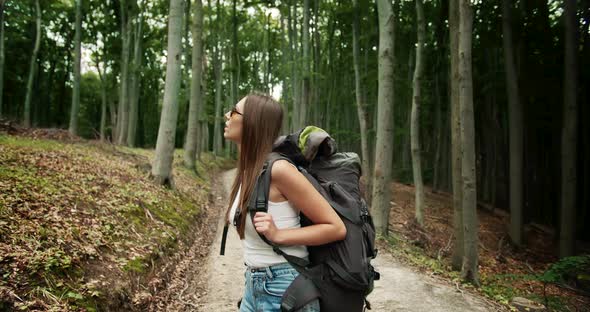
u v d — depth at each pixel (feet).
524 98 58.13
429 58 70.90
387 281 19.43
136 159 40.29
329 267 4.66
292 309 4.62
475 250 22.75
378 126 32.37
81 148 37.14
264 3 75.87
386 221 32.30
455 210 26.63
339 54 89.25
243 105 5.23
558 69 59.36
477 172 88.22
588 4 54.08
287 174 4.65
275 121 5.16
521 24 55.42
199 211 31.91
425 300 17.26
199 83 52.26
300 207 4.67
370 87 70.03
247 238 5.08
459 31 23.68
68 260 11.75
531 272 35.83
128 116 74.33
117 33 85.51
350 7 60.23
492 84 66.23
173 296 15.33
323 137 5.24
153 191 26.84
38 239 12.33
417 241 35.58
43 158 24.38
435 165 74.74
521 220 48.44
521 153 48.88
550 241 55.36
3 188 15.42
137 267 14.75
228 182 61.11
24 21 89.15
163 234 20.01
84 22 84.69
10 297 9.31
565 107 43.42
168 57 31.50
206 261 21.11
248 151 5.12
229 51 106.42
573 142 42.42
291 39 70.69
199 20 50.67
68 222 14.73
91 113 146.61
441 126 79.36
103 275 12.62
